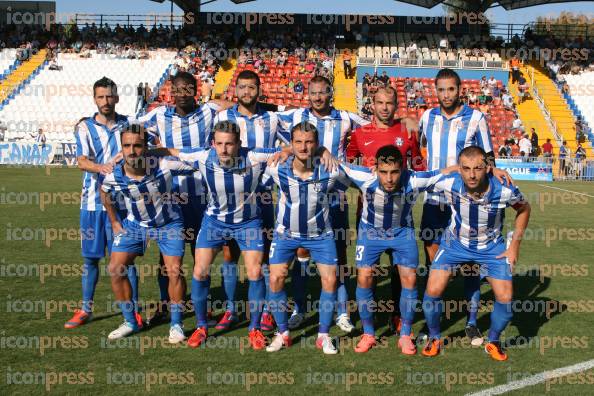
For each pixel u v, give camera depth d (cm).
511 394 434
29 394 422
